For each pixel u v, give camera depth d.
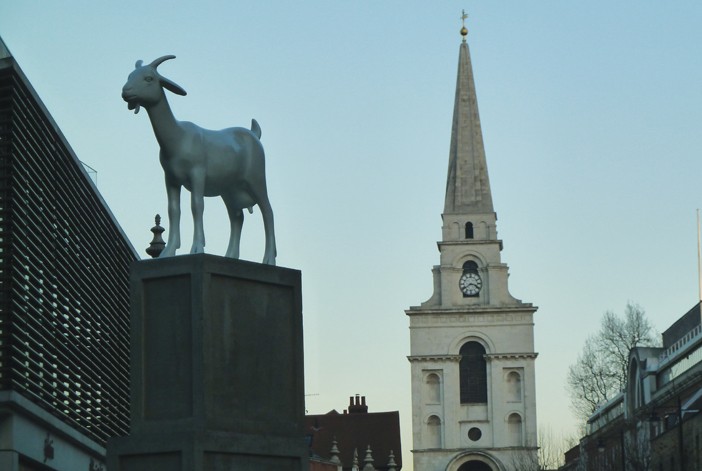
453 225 137.75
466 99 143.50
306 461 22.58
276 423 22.50
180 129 23.16
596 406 113.19
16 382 30.14
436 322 134.12
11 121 29.97
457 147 141.12
